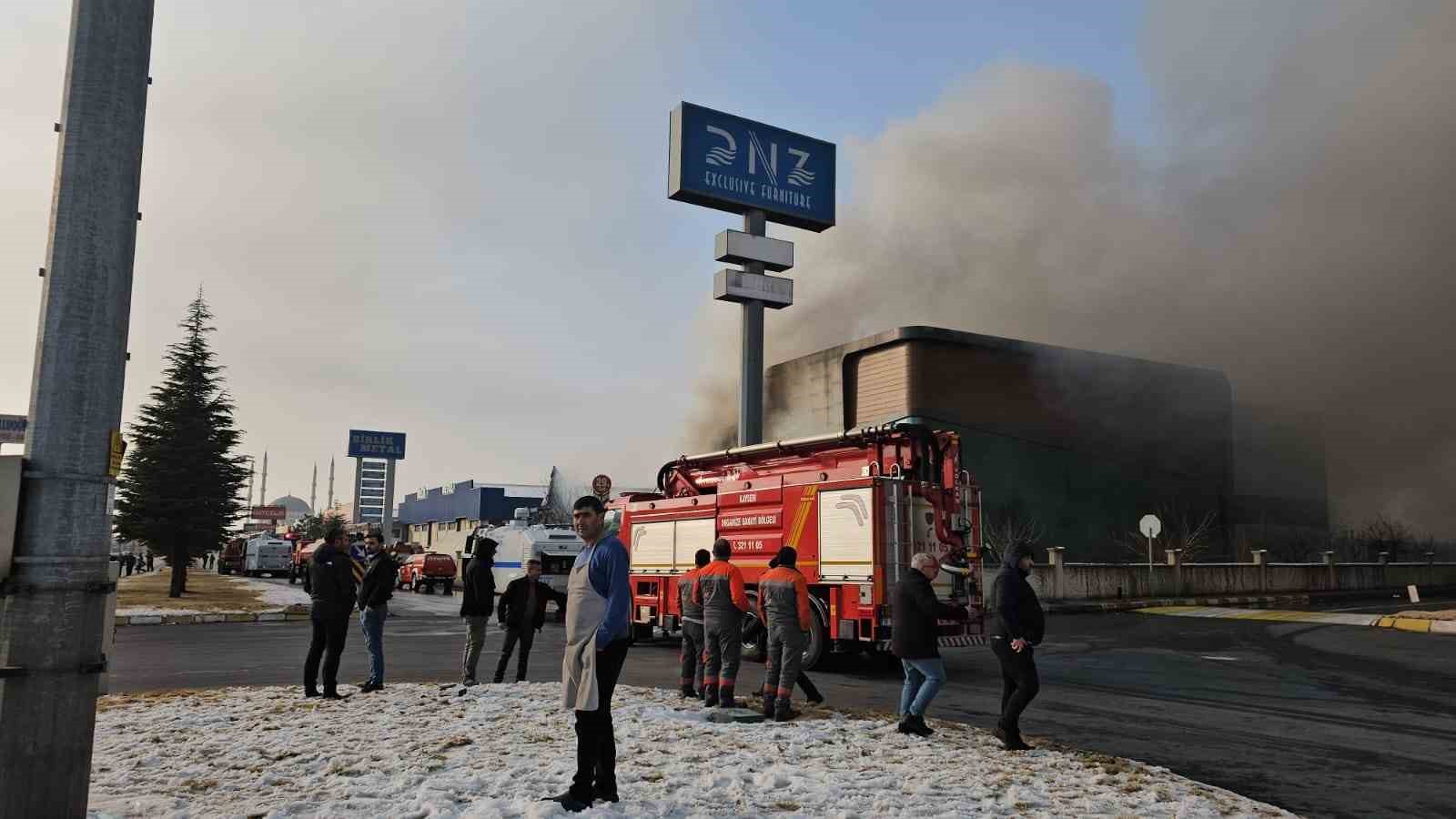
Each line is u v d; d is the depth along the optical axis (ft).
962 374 133.18
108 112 12.05
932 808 17.34
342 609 30.40
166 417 111.55
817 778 19.44
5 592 10.95
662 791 18.13
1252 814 17.62
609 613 17.11
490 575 34.22
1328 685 37.06
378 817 16.10
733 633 28.68
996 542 118.32
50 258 11.64
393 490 292.40
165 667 41.32
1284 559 170.71
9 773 10.77
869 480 40.01
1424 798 20.03
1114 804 17.95
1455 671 41.86
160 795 17.43
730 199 92.63
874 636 38.96
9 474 11.10
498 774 19.07
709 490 52.49
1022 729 27.63
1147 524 101.09
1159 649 52.11
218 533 109.50
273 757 20.90
